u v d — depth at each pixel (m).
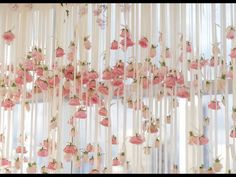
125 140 2.07
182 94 2.02
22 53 2.32
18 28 2.37
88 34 2.23
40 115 2.26
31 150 2.20
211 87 2.00
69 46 2.22
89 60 2.21
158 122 2.04
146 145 2.04
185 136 2.01
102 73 2.16
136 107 2.08
